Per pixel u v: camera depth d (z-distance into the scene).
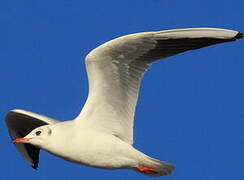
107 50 14.45
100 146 14.80
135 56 14.66
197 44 14.36
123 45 14.41
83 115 14.93
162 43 14.50
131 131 15.02
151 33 14.35
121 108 15.00
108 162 14.91
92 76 14.76
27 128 17.44
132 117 15.00
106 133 14.93
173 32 14.34
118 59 14.62
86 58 14.58
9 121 17.64
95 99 14.90
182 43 14.45
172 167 15.09
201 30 14.23
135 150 14.96
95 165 14.95
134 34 14.33
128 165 15.05
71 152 14.82
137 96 14.91
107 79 14.78
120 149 14.88
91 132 14.84
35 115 17.03
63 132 14.88
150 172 15.09
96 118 14.94
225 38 14.08
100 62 14.62
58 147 14.85
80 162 14.95
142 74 14.84
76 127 14.87
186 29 14.30
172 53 14.58
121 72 14.76
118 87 14.85
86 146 14.78
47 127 15.12
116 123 15.02
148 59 14.76
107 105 14.95
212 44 14.26
